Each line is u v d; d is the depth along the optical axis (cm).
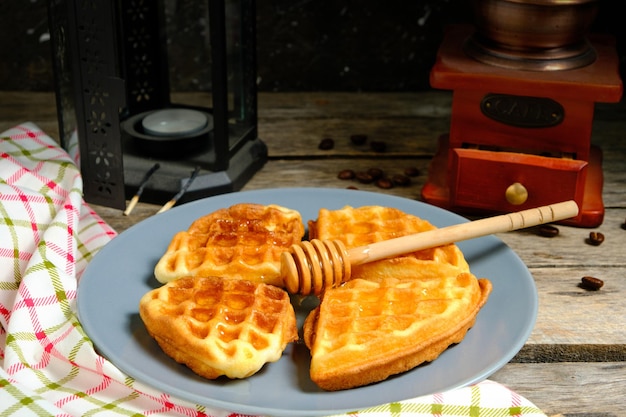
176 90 84
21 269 55
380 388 46
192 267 52
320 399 45
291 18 82
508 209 62
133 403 47
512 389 50
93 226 59
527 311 51
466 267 53
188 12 80
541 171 60
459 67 62
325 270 50
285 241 54
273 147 73
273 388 46
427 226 55
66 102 65
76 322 50
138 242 56
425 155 73
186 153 66
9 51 82
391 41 83
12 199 56
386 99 83
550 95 60
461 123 63
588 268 59
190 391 45
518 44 61
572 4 58
